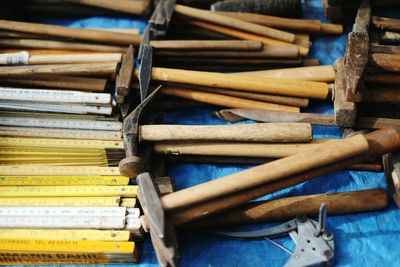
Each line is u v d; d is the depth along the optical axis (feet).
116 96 2.81
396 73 2.68
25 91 2.84
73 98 2.82
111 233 2.53
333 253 2.47
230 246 2.60
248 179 2.43
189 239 2.63
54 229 2.56
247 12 3.27
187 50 3.05
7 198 2.67
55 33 3.14
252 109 2.92
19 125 2.86
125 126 2.67
